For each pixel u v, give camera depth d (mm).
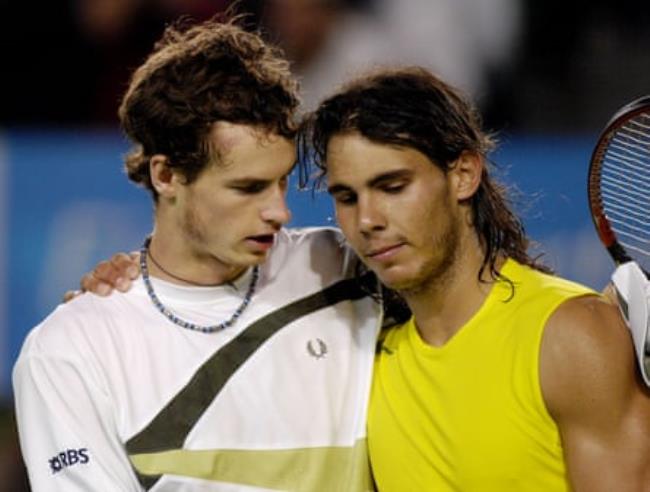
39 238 21422
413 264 11352
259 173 11367
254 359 12047
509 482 11156
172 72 11617
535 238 21578
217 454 11742
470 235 11672
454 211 11531
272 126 11344
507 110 24875
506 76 24891
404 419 11727
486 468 11180
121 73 24969
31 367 11812
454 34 24875
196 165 11445
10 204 21469
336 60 24703
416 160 11227
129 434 11680
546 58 24984
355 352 12312
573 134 24781
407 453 11680
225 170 11359
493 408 11133
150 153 11875
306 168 11938
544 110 24812
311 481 11812
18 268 21344
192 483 11688
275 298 12312
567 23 25078
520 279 11516
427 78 11562
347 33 24766
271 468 11781
